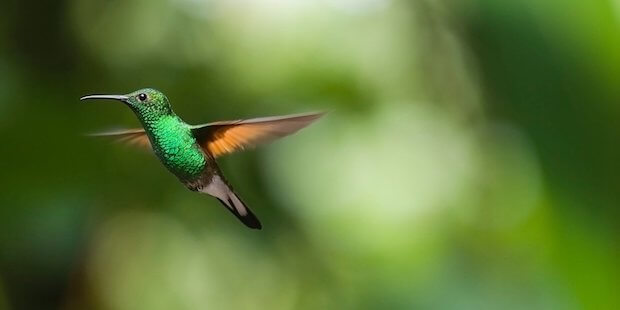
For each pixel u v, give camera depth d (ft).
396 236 15.87
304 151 13.98
